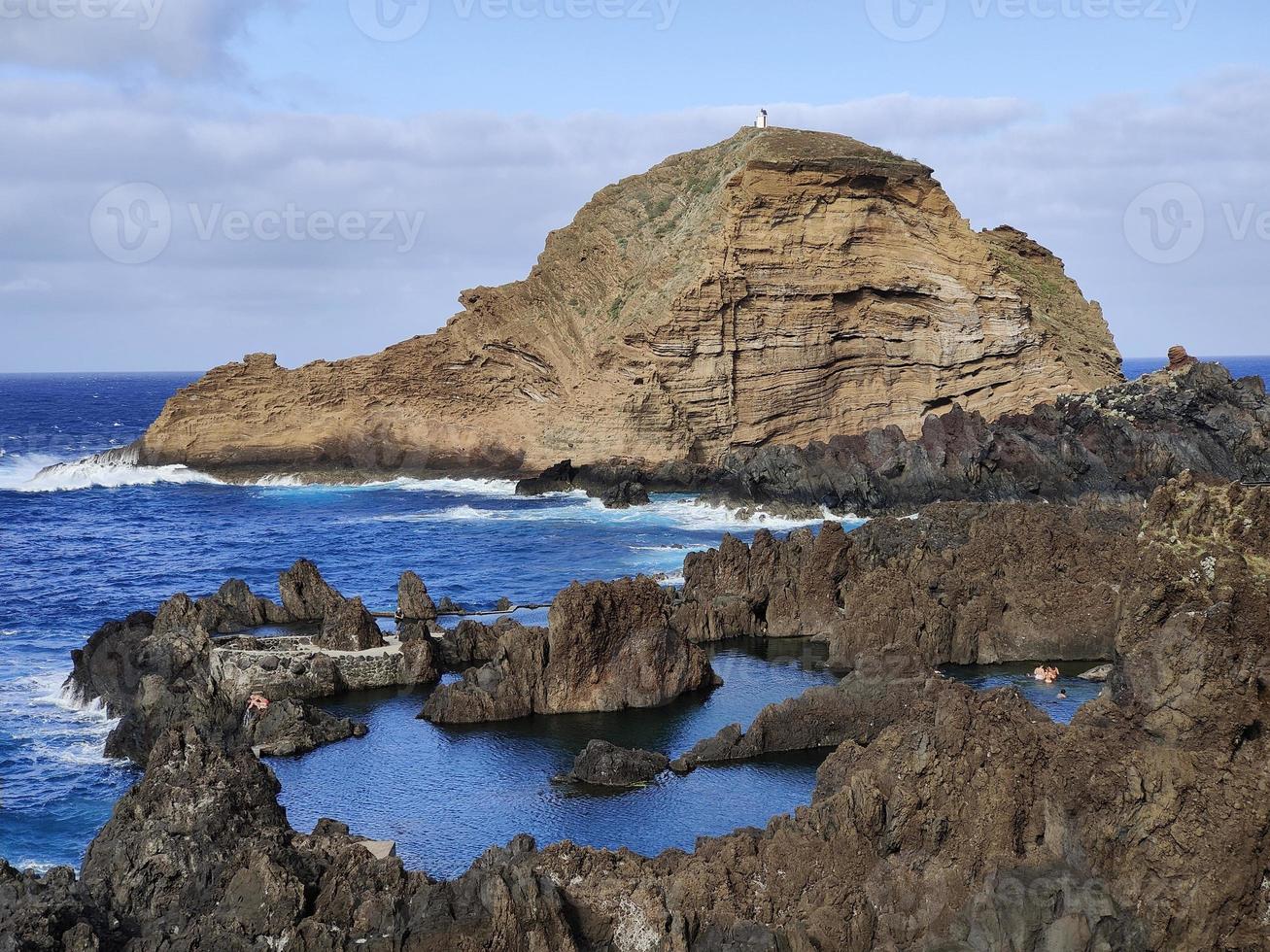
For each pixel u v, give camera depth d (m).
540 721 55.47
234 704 56.53
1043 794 32.84
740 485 118.69
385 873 32.75
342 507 127.69
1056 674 58.28
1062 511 74.88
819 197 132.75
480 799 45.50
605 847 38.62
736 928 30.83
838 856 33.41
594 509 121.38
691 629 68.25
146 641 60.16
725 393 130.25
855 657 61.78
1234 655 32.19
